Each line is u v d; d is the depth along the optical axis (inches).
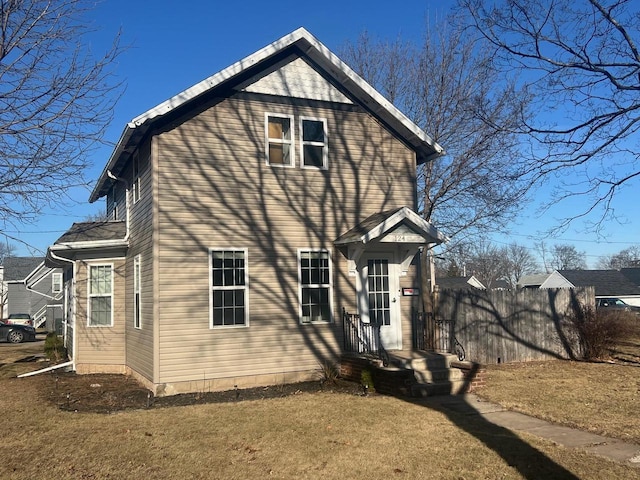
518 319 652.1
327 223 535.2
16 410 391.5
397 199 570.6
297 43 526.0
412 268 566.3
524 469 256.5
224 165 496.7
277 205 515.5
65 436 317.1
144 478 249.6
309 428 329.7
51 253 592.7
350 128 557.0
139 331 520.4
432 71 866.8
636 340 819.4
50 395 452.8
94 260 599.5
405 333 551.5
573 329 681.6
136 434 320.2
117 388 483.5
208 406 399.5
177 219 474.0
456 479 245.9
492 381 501.4
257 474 253.1
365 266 544.7
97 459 275.7
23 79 405.1
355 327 522.9
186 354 464.8
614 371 563.8
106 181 708.0
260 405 398.3
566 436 315.6
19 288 1752.0
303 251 522.0
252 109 514.3
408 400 414.9
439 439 306.0
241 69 486.9
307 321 516.4
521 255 3518.7
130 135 486.3
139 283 528.4
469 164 827.4
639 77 379.2
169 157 476.4
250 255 498.9
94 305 597.3
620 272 2496.3
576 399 418.9
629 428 332.8
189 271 473.7
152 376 459.5
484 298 634.2
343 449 288.5
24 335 1162.6
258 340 492.7
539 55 405.1
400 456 277.0
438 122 853.8
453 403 407.5
